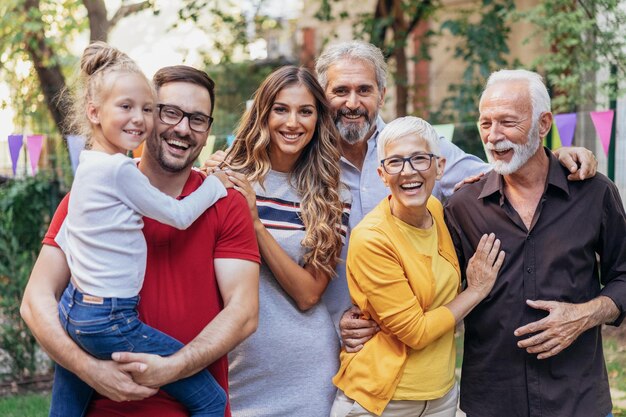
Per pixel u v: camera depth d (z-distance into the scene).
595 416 2.83
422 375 2.85
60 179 6.24
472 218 2.96
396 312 2.77
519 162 2.81
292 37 11.08
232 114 8.84
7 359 6.01
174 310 2.48
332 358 3.06
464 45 9.77
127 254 2.36
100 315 2.33
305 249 3.03
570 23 6.73
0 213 6.01
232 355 3.02
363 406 2.87
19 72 7.84
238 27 9.76
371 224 2.87
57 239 2.48
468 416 2.98
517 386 2.85
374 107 3.24
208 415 2.49
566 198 2.86
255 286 2.60
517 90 2.81
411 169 2.78
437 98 10.20
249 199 2.88
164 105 2.51
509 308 2.85
